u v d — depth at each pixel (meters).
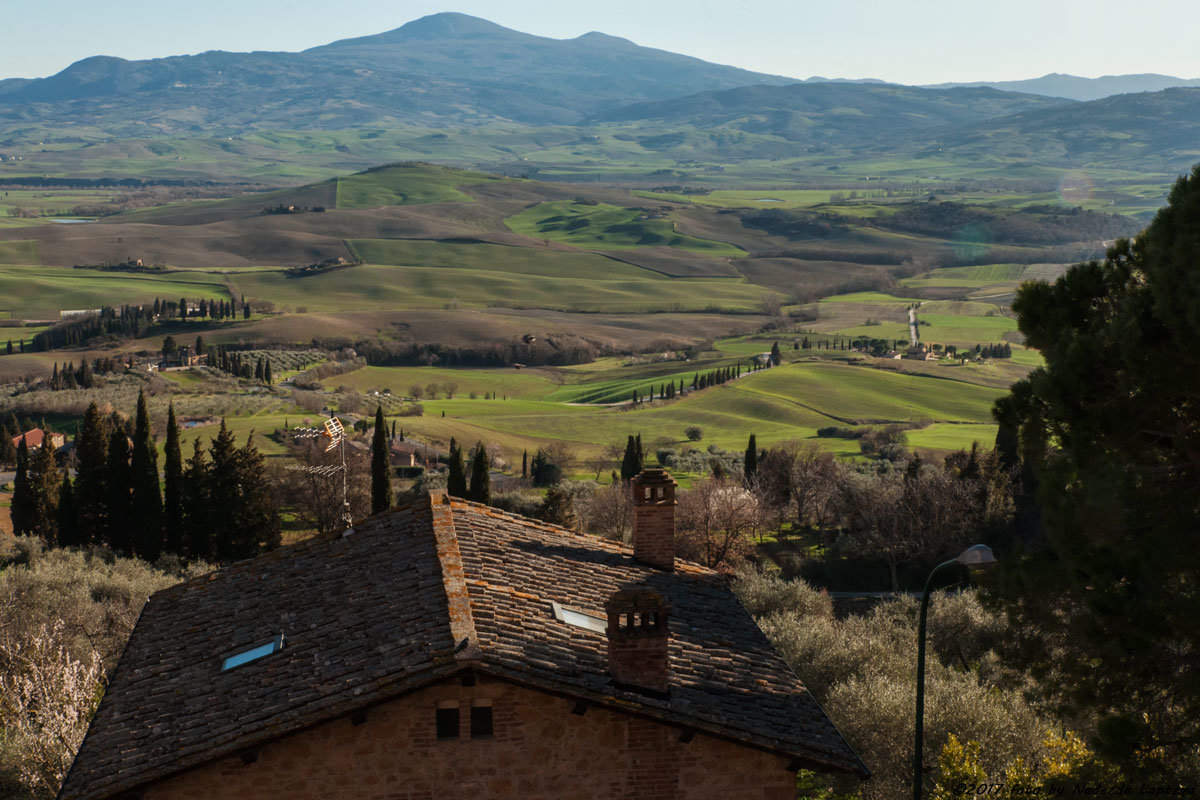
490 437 179.00
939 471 100.06
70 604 46.81
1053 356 23.00
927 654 45.75
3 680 35.78
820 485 109.56
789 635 45.12
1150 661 20.33
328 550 22.86
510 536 22.66
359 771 16.45
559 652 17.64
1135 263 24.03
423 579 19.59
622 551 23.92
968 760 26.56
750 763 17.25
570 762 16.81
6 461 157.38
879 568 90.94
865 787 31.50
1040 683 23.02
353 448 116.12
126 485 87.06
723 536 90.88
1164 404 21.23
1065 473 21.95
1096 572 19.91
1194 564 19.48
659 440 185.50
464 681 16.39
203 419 179.25
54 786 29.22
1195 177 21.42
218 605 21.72
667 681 17.50
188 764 15.97
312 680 17.11
